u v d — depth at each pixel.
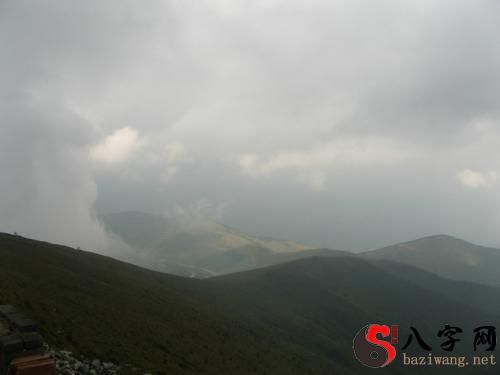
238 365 56.12
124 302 63.19
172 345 49.75
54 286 55.53
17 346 18.67
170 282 128.50
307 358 101.81
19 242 83.06
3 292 40.25
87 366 29.34
